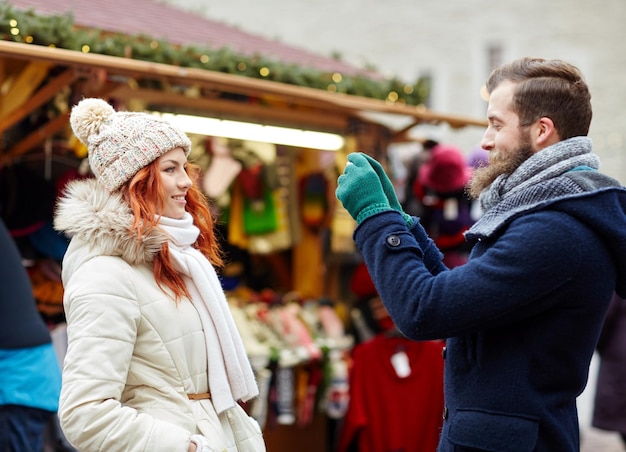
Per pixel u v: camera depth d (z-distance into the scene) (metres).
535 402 2.26
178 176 2.65
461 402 2.36
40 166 4.90
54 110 4.88
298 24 14.56
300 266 6.47
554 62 2.42
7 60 4.61
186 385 2.55
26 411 3.70
